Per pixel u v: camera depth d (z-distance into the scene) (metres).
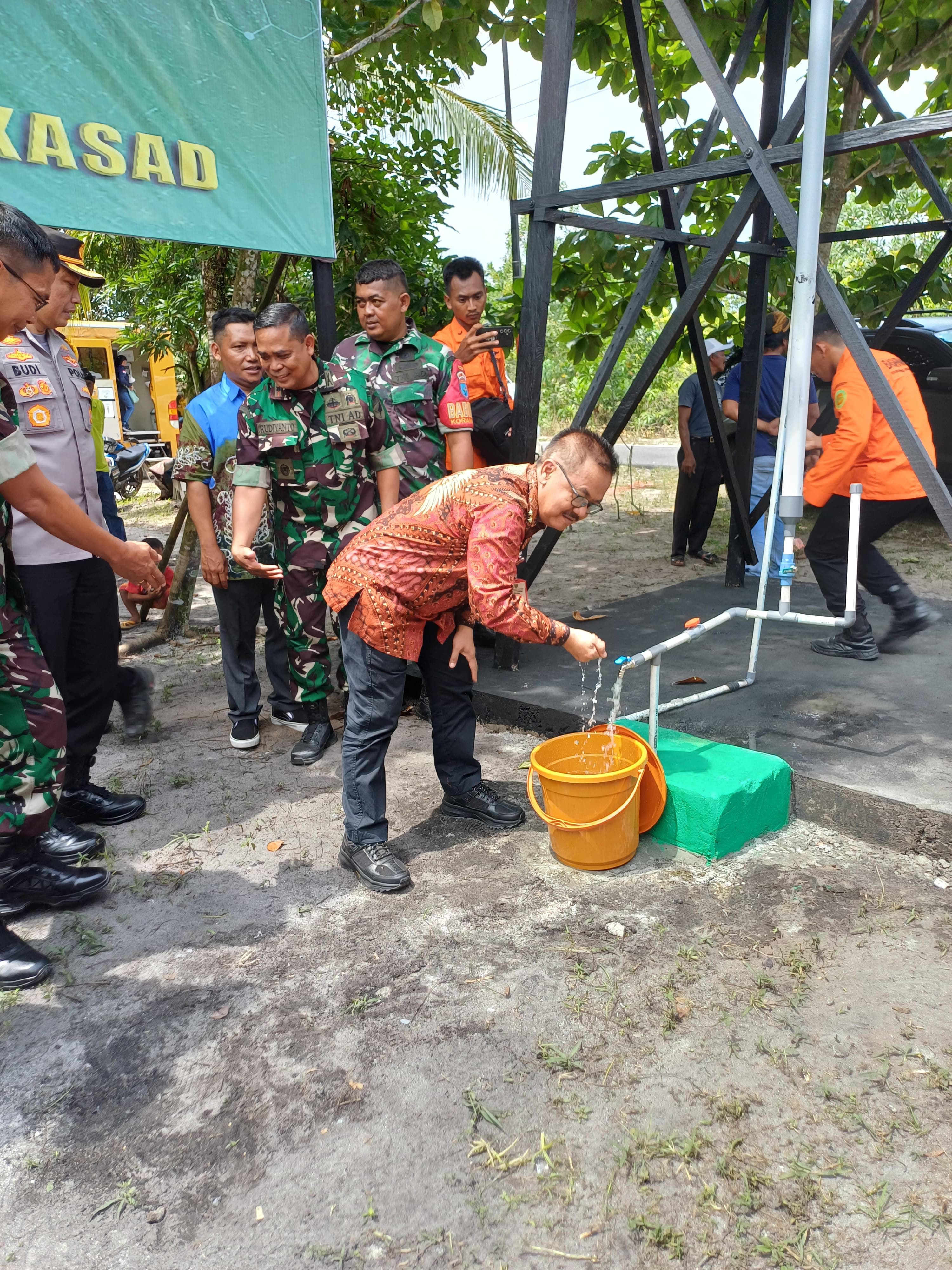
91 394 3.86
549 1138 1.95
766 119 5.51
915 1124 1.93
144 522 11.08
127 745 4.29
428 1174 1.88
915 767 3.24
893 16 6.52
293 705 4.41
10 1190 1.89
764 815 3.12
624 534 8.93
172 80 3.72
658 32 6.64
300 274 7.14
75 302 3.23
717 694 3.80
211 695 4.97
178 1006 2.43
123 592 4.37
